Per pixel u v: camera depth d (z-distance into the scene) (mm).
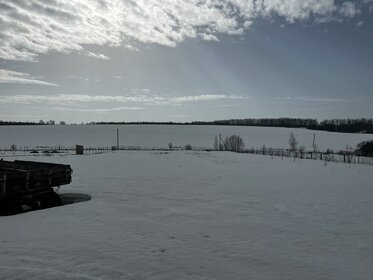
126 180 18266
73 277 5613
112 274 5805
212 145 72688
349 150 56219
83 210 10898
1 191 10328
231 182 18203
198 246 7453
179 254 6902
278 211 11258
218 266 6316
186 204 12203
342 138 96062
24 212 10828
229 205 12125
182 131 134375
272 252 7164
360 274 6066
